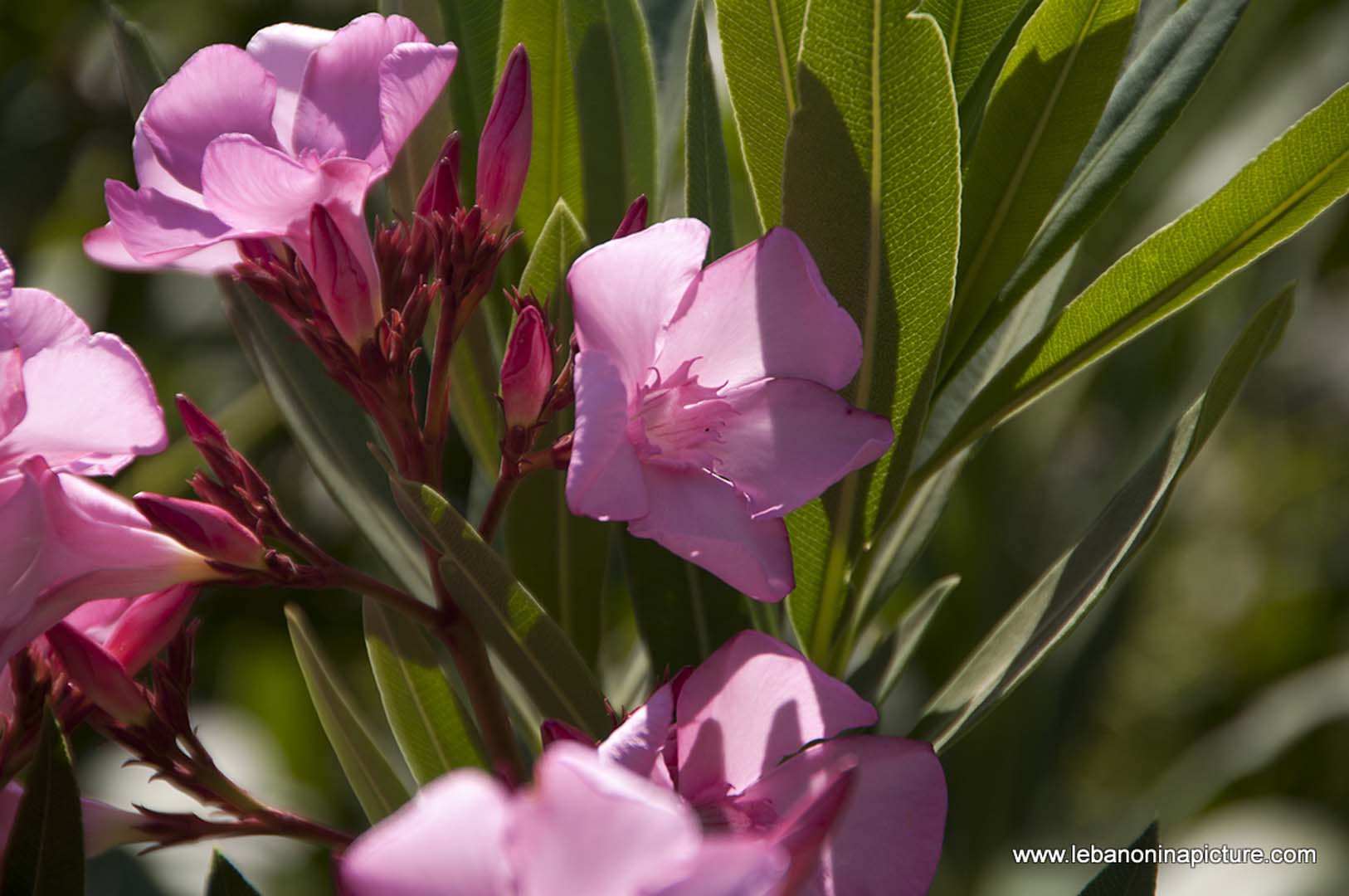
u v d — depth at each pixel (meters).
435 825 0.46
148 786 0.75
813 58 0.53
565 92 0.58
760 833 0.51
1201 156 0.87
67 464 0.53
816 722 0.52
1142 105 0.56
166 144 0.54
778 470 0.53
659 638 0.57
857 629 0.58
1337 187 0.54
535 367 0.54
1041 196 0.55
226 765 0.82
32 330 0.53
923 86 0.53
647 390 0.53
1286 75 0.89
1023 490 0.88
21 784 0.54
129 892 0.70
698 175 0.56
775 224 0.56
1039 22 0.54
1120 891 0.53
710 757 0.52
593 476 0.51
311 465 0.58
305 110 0.54
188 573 0.54
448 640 0.55
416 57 0.53
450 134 0.58
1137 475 0.54
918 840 0.52
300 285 0.55
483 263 0.55
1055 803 0.89
